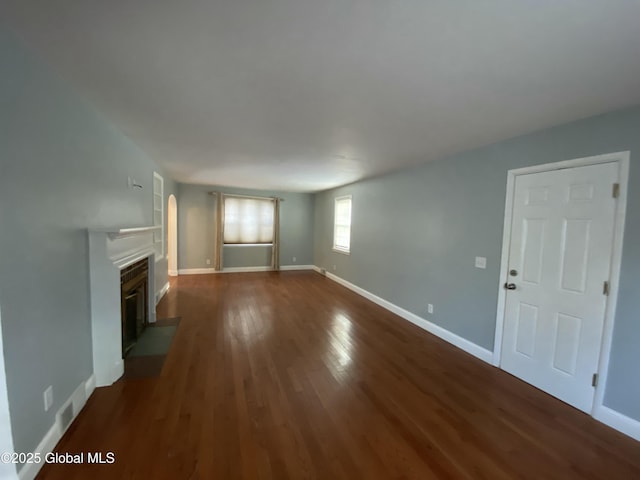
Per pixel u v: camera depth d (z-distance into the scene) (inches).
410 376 106.2
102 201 96.0
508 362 110.9
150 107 86.7
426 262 152.9
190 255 280.5
